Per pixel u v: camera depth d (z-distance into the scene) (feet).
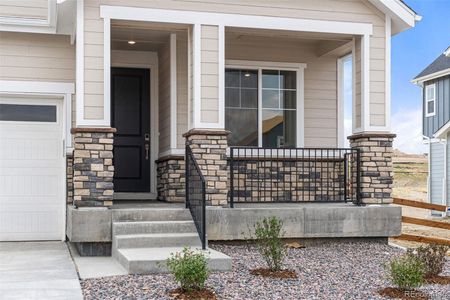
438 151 67.77
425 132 76.07
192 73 29.78
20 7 32.04
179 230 27.04
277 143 36.52
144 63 36.60
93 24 28.12
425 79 74.79
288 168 35.19
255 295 19.39
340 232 30.32
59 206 32.68
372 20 31.71
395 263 21.15
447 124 64.59
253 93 36.27
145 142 36.47
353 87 32.32
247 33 31.73
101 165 27.61
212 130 29.22
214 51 29.71
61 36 32.68
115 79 36.29
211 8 29.73
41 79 32.42
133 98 36.47
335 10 31.30
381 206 31.04
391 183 31.40
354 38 32.32
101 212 27.02
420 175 99.60
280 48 36.76
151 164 36.40
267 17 30.45
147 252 24.32
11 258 26.03
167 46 34.27
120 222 26.94
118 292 19.38
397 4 31.37
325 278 22.41
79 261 25.64
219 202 29.12
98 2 28.22
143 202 33.50
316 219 30.01
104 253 27.30
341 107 37.78
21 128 32.55
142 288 19.94
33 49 32.37
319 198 35.53
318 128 37.37
